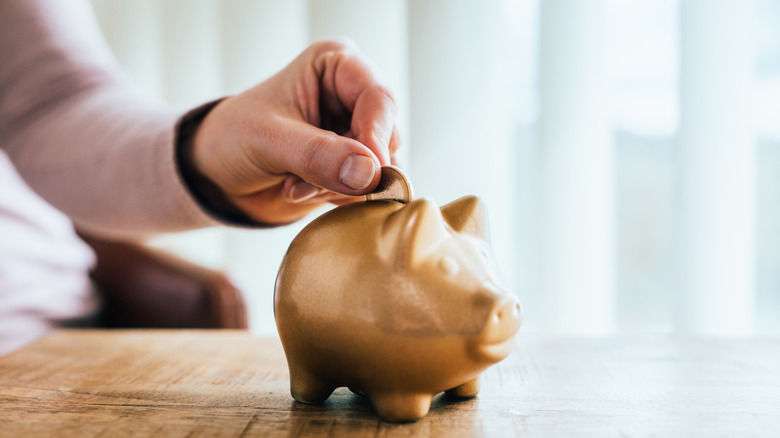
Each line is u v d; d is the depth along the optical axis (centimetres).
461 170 118
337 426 49
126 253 118
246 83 147
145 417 51
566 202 113
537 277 118
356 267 47
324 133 54
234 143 63
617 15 127
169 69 161
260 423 49
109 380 61
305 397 53
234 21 147
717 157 105
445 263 47
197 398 56
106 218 84
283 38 147
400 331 46
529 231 136
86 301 113
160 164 71
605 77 114
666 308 142
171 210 74
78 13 103
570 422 50
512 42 128
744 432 47
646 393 57
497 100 118
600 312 116
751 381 61
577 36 111
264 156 60
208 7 160
